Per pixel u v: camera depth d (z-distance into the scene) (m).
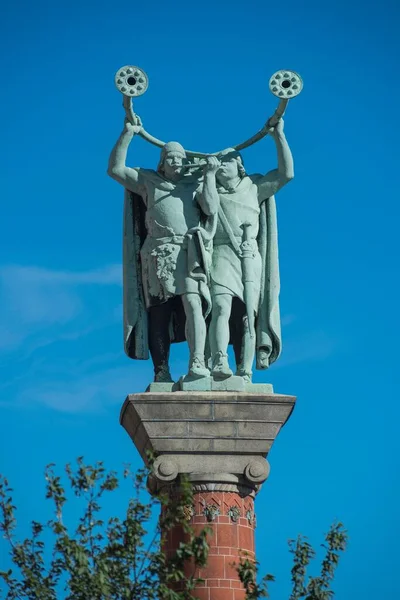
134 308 39.69
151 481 37.78
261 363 39.62
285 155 39.84
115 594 32.75
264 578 33.03
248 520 37.16
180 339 40.12
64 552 33.03
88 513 33.66
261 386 38.09
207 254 38.75
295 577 34.22
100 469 33.75
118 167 39.94
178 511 34.00
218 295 38.72
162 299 38.78
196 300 38.34
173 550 36.47
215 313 38.59
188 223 39.00
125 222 40.31
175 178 39.59
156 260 38.91
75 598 32.53
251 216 39.75
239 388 37.81
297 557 34.41
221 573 36.03
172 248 38.81
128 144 39.88
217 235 39.34
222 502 36.88
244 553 34.38
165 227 39.00
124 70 39.31
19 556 33.66
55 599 33.25
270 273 39.94
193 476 37.00
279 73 39.50
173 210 39.09
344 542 34.53
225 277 38.88
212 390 37.69
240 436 37.28
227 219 39.41
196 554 32.88
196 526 36.59
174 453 37.22
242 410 37.38
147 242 39.44
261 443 37.34
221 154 39.97
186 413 37.31
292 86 39.44
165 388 38.12
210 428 37.31
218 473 37.06
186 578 34.44
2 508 33.88
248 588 33.66
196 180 39.66
